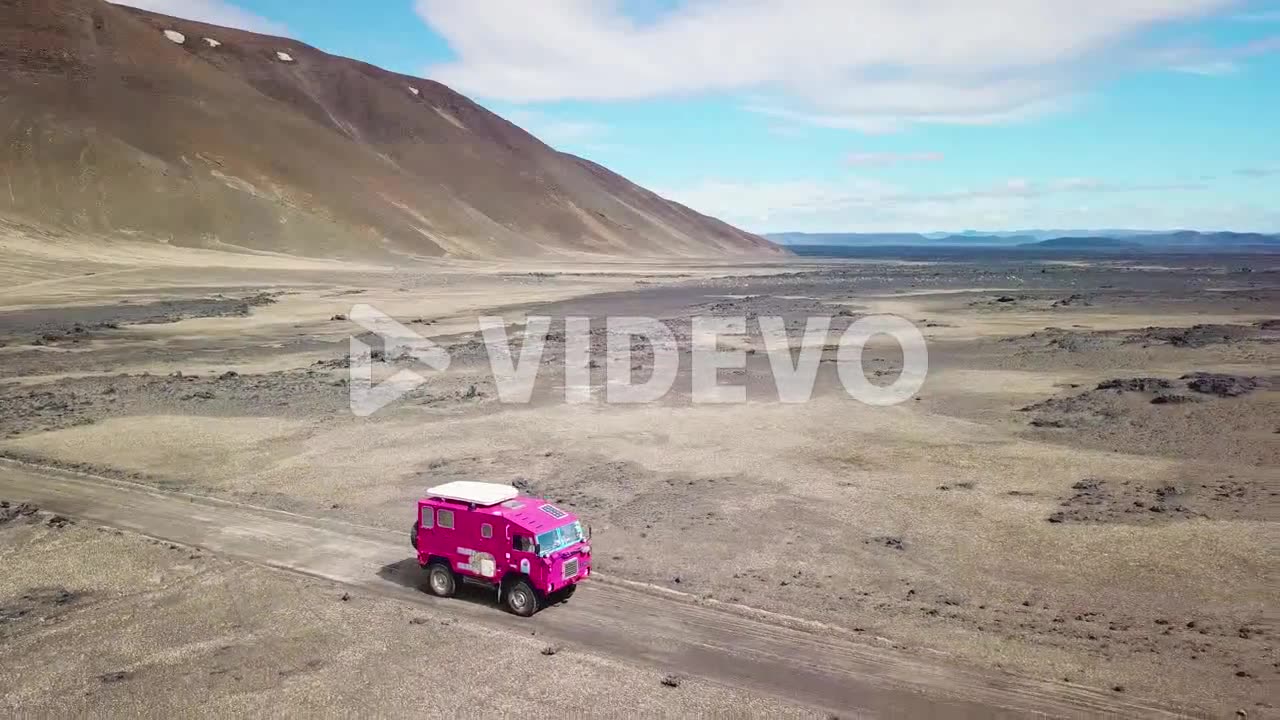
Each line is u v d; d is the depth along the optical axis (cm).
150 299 10644
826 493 3033
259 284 12950
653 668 1772
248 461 3525
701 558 2414
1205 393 4400
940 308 9900
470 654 1833
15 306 9688
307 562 2394
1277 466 3209
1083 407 4288
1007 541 2516
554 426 4159
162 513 2839
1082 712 1584
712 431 4034
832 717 1573
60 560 2394
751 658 1814
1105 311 9256
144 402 4722
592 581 2245
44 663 1794
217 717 1578
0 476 3297
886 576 2273
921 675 1733
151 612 2052
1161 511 2728
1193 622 1959
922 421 4178
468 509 2106
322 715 1584
